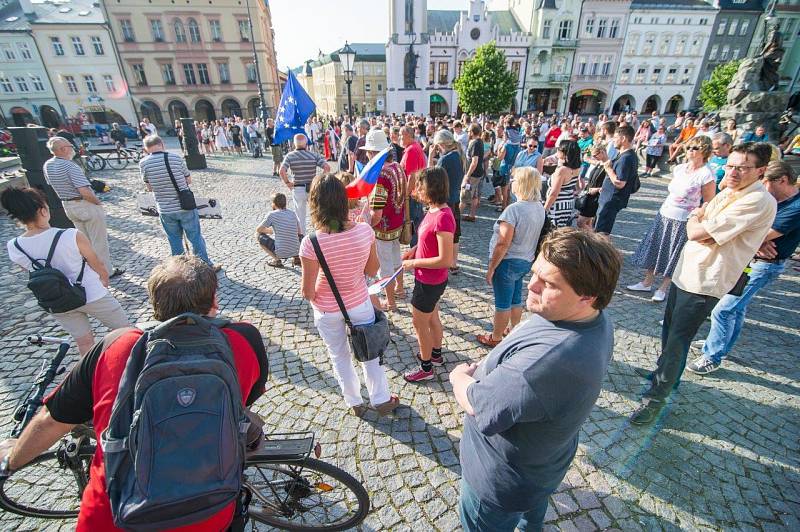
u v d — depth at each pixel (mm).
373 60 56375
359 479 2240
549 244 1045
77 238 2574
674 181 3932
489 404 1085
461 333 3680
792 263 5215
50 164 4266
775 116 9547
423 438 2520
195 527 1111
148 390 1002
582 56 42531
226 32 34906
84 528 1080
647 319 3908
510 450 1164
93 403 1161
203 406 1021
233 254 5652
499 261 3027
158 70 35031
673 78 43812
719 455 2350
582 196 5227
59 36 32750
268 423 2635
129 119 36094
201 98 36625
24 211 2379
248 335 1317
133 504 953
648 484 2176
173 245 4664
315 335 3633
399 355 3369
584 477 2221
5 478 1749
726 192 2326
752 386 2914
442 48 42938
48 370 1868
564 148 4312
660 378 2525
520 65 43125
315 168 5613
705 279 2316
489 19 42125
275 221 4918
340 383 2594
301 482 1847
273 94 41250
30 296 4516
